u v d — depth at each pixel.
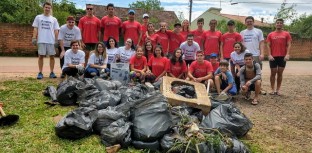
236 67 7.91
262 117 6.46
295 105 7.61
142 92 6.15
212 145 4.16
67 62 7.63
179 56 7.55
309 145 5.20
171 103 5.44
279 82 8.64
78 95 6.08
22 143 4.39
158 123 4.45
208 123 4.88
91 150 4.28
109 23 8.84
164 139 4.35
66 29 8.30
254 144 5.00
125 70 7.28
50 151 4.21
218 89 7.34
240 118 4.97
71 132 4.50
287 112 6.96
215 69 7.95
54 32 8.41
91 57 7.73
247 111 6.80
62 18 18.12
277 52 8.36
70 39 8.37
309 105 7.70
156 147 4.38
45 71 10.15
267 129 5.79
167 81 6.34
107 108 4.99
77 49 7.66
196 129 4.32
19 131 4.78
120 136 4.35
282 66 8.43
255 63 7.41
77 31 8.41
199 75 7.50
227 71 7.38
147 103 4.75
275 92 8.70
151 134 4.34
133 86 6.50
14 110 5.75
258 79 7.25
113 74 7.27
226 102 5.80
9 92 6.84
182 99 5.50
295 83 11.12
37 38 8.23
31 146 4.32
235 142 4.47
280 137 5.45
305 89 9.89
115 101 5.46
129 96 5.58
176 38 8.86
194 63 7.50
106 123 4.65
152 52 8.27
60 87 6.21
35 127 4.95
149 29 8.99
